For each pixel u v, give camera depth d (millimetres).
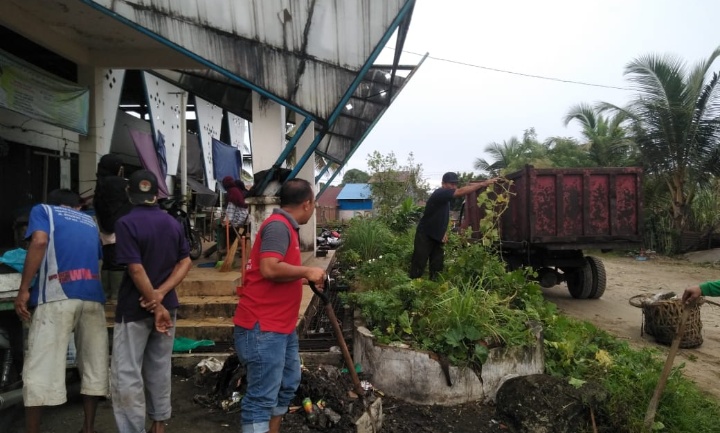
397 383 4258
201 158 14375
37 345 3240
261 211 6105
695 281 12109
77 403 4113
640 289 10820
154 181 3266
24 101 5867
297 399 3943
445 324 4426
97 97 7332
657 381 4102
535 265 9031
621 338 6594
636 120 18484
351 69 5066
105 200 4773
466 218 12102
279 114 6848
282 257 2928
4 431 3637
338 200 37156
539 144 31359
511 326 4578
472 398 4223
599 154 23094
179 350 5004
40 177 8008
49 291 3277
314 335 5590
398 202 18953
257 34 4992
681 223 18750
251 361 2990
